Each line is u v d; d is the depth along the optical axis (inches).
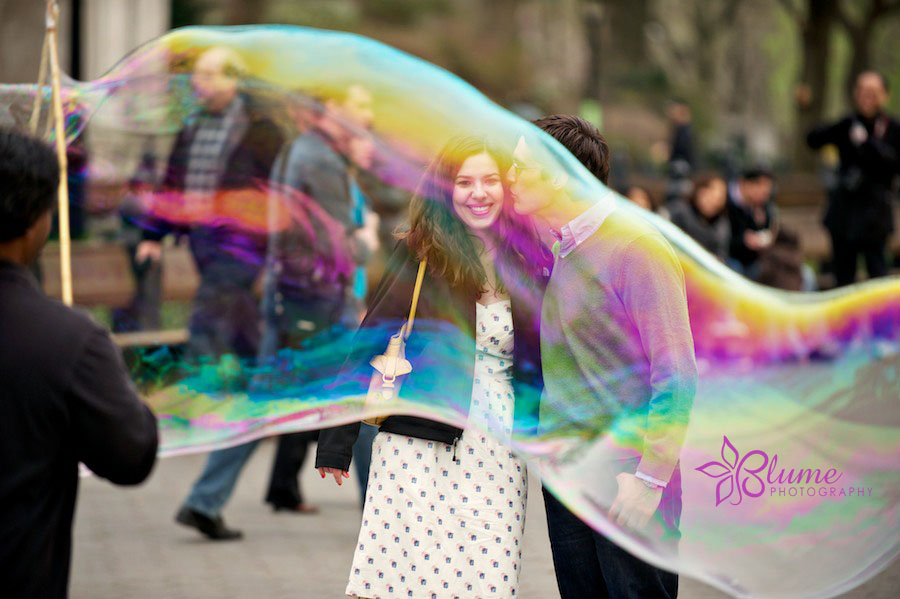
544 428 275.1
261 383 361.4
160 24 1085.8
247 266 446.9
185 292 677.3
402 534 285.3
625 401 268.1
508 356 286.7
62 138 315.9
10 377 201.3
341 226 442.3
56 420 202.8
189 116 394.6
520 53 2706.7
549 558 458.3
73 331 205.2
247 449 490.6
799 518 280.1
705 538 277.1
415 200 286.0
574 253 273.1
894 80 2674.7
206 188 424.5
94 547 479.8
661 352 262.5
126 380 209.3
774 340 304.5
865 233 816.9
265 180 436.1
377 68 340.2
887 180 818.2
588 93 1413.6
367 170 407.2
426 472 285.9
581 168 275.6
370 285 765.3
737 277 314.7
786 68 2844.5
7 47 1058.1
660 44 2918.3
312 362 433.7
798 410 292.0
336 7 2459.4
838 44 2832.2
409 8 2632.9
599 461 269.4
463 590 283.3
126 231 562.9
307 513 547.8
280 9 2369.6
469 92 312.3
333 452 298.2
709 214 775.7
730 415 290.4
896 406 289.4
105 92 368.5
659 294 264.7
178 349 422.6
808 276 805.9
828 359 303.9
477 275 281.9
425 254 284.5
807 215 1322.6
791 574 277.6
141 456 208.1
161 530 511.5
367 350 290.2
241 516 540.4
